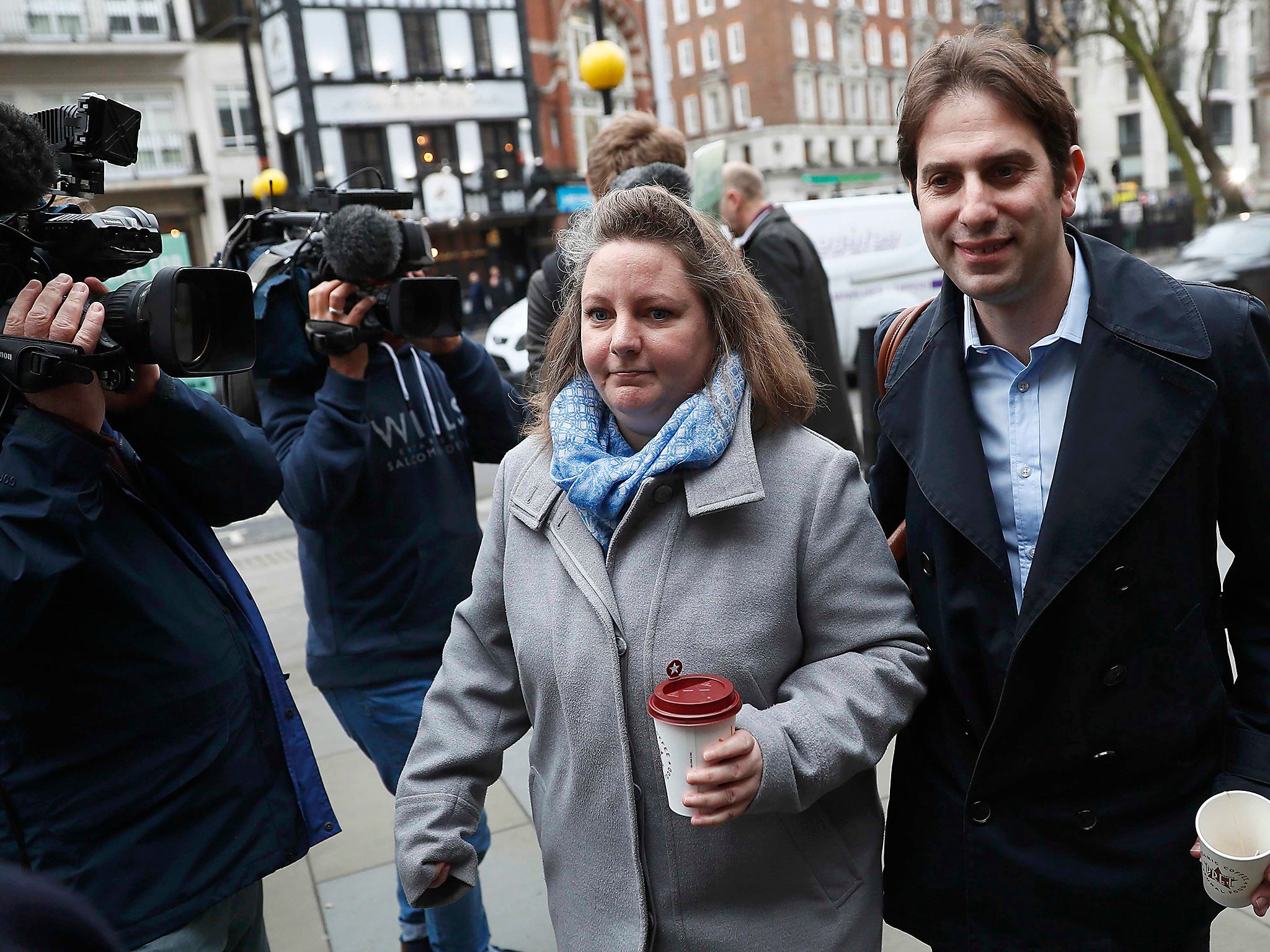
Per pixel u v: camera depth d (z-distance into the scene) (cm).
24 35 2869
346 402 222
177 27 3069
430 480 237
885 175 5253
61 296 144
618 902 143
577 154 3878
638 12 3981
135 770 156
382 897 291
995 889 145
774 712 135
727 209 418
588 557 147
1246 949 235
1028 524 143
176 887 157
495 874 296
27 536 142
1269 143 3925
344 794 354
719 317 149
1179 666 139
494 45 3512
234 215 3250
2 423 154
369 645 233
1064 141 135
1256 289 1084
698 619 140
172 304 147
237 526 811
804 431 153
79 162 178
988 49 134
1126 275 140
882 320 174
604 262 145
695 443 139
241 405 240
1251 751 140
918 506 152
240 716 168
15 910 50
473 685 163
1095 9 2447
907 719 144
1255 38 3997
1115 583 135
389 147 3366
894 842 159
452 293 233
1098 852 141
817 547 144
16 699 148
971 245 135
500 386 261
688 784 125
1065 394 142
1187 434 133
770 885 141
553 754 150
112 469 164
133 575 157
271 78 3291
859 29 5047
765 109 4772
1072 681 138
